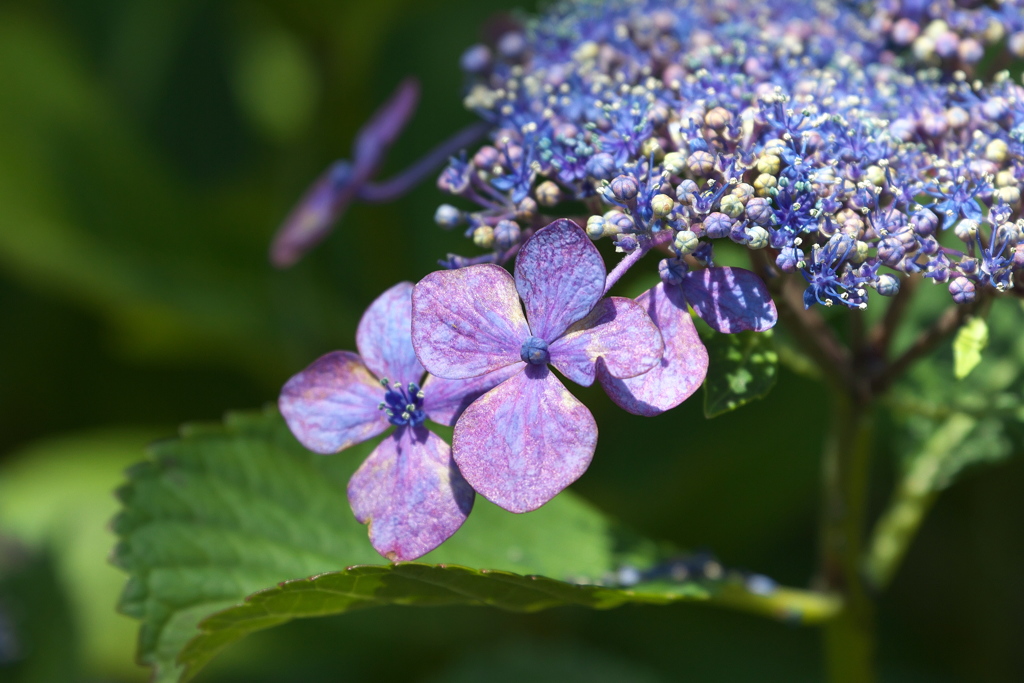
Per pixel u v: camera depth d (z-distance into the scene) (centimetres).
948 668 56
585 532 41
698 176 34
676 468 59
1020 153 34
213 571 39
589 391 58
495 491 31
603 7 39
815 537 61
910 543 60
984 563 57
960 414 39
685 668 57
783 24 39
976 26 37
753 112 34
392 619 59
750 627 59
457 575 35
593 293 32
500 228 34
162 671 37
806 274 33
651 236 33
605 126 35
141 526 39
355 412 33
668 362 32
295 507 40
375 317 33
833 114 35
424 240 62
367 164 42
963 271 33
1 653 56
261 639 58
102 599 59
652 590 39
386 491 33
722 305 32
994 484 57
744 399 34
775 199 33
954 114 35
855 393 38
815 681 56
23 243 63
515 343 32
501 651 55
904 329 44
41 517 61
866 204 33
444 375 32
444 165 59
